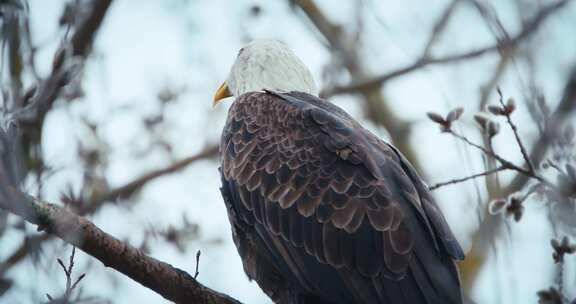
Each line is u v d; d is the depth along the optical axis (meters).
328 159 12.36
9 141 10.54
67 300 10.59
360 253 11.73
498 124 12.47
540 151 12.23
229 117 13.55
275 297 12.88
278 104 13.27
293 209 12.23
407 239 11.64
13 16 12.04
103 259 11.28
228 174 13.03
